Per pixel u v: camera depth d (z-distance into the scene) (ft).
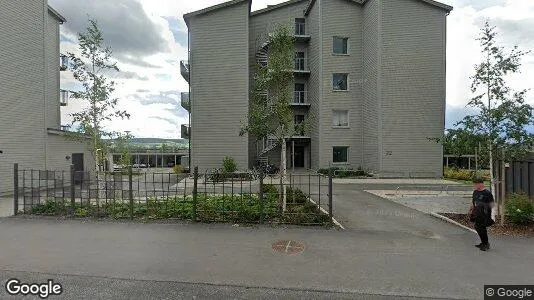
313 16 90.84
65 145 61.36
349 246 23.18
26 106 51.90
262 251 22.03
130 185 30.58
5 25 48.06
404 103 79.15
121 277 17.81
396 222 30.66
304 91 96.48
